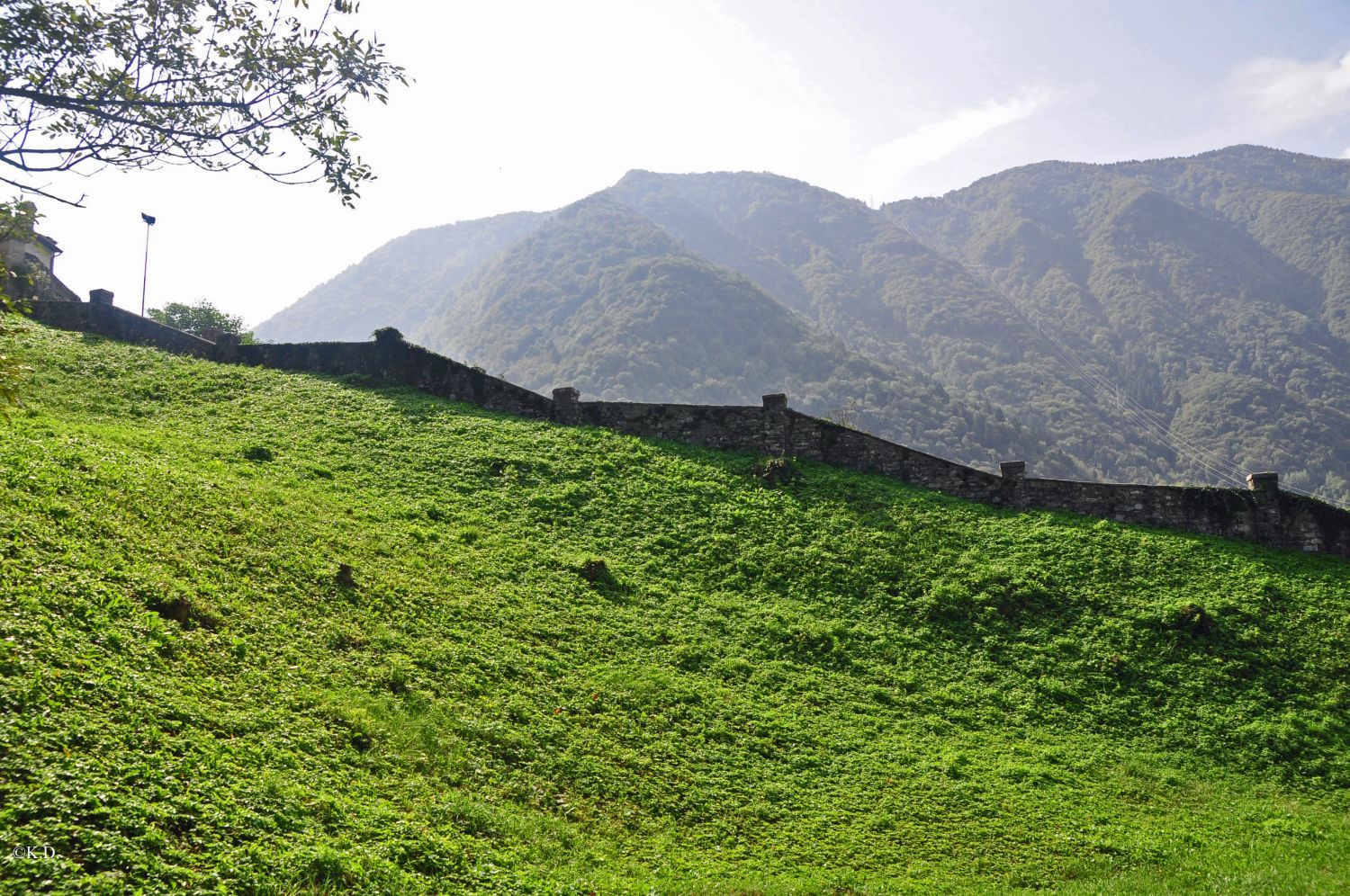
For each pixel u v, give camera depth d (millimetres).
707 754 20484
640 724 21000
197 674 16406
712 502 34156
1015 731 24328
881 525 33375
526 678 21375
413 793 15742
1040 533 33375
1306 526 33594
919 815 19562
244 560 21516
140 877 10906
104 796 11914
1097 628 28609
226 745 14594
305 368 43656
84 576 17547
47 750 12352
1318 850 19109
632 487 34656
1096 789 21719
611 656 23812
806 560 31172
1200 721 25250
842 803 19625
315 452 33188
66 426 28688
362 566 23891
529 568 27484
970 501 35844
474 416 39656
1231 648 27797
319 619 20359
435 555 26438
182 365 40844
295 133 12797
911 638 27984
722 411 39125
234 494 25641
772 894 15477
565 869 14945
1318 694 26312
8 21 11148
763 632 27203
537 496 32906
